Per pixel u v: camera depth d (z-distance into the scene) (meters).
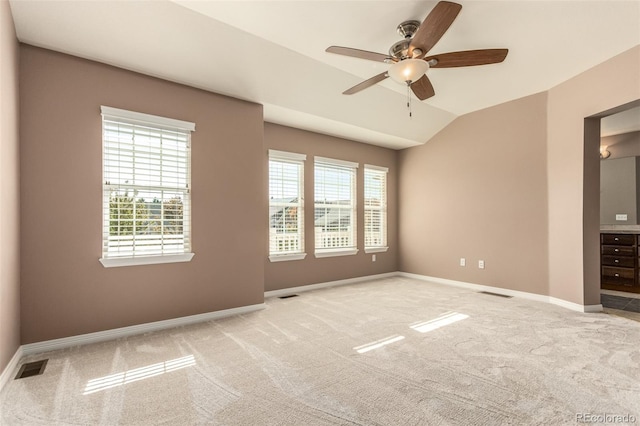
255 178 3.72
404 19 2.58
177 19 2.52
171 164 3.18
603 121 4.67
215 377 2.08
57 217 2.60
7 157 2.11
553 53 3.08
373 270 5.64
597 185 3.56
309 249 4.79
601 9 2.41
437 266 5.33
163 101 3.13
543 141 4.02
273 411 1.71
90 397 1.85
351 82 3.69
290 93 3.67
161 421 1.63
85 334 2.69
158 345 2.63
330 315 3.44
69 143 2.65
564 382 1.99
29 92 2.50
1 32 1.98
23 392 1.91
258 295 3.71
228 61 3.04
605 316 3.36
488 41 2.85
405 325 3.09
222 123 3.50
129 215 2.95
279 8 2.44
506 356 2.37
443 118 4.96
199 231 3.31
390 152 5.96
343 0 2.35
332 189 5.14
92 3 2.29
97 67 2.79
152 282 3.03
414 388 1.93
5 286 2.07
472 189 4.82
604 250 4.85
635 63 2.95
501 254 4.46
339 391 1.90
